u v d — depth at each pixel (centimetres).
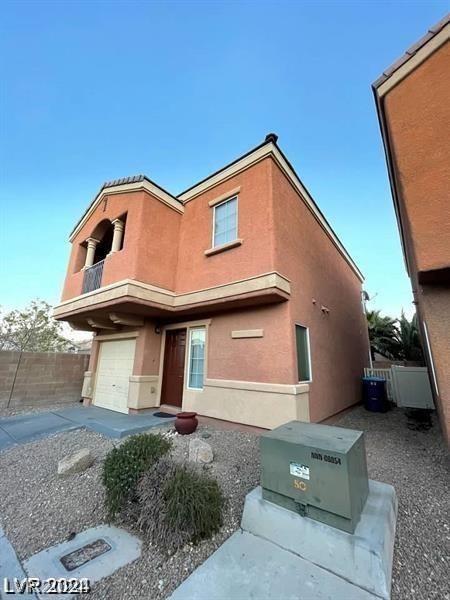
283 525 254
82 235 1020
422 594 200
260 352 625
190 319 805
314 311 800
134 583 216
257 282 601
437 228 371
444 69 411
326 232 1064
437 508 314
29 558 245
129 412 788
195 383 751
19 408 917
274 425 556
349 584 208
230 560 235
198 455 429
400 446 545
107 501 304
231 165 755
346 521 227
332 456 238
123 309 758
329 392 789
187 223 845
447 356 367
